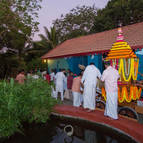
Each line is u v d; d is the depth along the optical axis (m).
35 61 18.62
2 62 20.77
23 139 3.40
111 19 19.77
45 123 4.33
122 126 3.48
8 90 3.78
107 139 3.33
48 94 4.72
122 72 5.13
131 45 7.95
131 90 4.65
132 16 18.27
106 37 11.23
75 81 5.82
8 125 3.45
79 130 3.81
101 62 10.39
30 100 4.08
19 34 14.32
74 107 5.05
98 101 5.23
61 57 12.45
